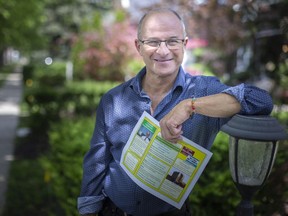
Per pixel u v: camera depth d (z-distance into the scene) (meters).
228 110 1.84
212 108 1.85
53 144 4.59
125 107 2.18
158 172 2.08
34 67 25.39
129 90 2.20
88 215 2.32
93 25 13.23
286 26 4.63
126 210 2.21
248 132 1.75
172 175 2.07
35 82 19.25
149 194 2.14
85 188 2.33
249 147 1.82
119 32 12.81
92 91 9.71
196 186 3.40
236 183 1.91
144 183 2.10
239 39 7.72
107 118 2.23
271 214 2.86
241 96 1.82
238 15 5.72
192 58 11.88
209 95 1.97
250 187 1.88
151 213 2.18
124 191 2.18
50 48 36.75
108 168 2.30
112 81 12.91
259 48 6.57
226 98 1.84
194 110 1.88
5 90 22.05
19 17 13.87
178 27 2.05
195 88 2.11
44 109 8.59
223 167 3.50
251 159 1.83
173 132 1.89
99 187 2.32
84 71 13.07
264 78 6.71
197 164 2.05
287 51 4.97
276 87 5.65
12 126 10.62
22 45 17.17
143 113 2.09
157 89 2.15
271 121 1.79
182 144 2.03
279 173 2.79
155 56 2.05
